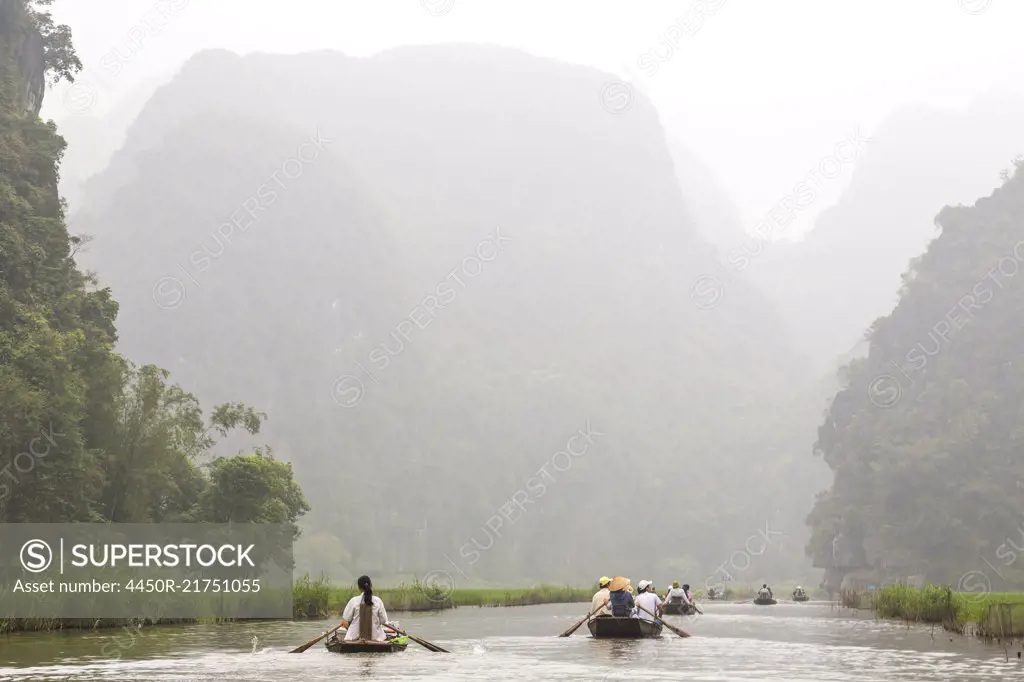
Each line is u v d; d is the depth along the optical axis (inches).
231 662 756.6
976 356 5024.6
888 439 4997.5
